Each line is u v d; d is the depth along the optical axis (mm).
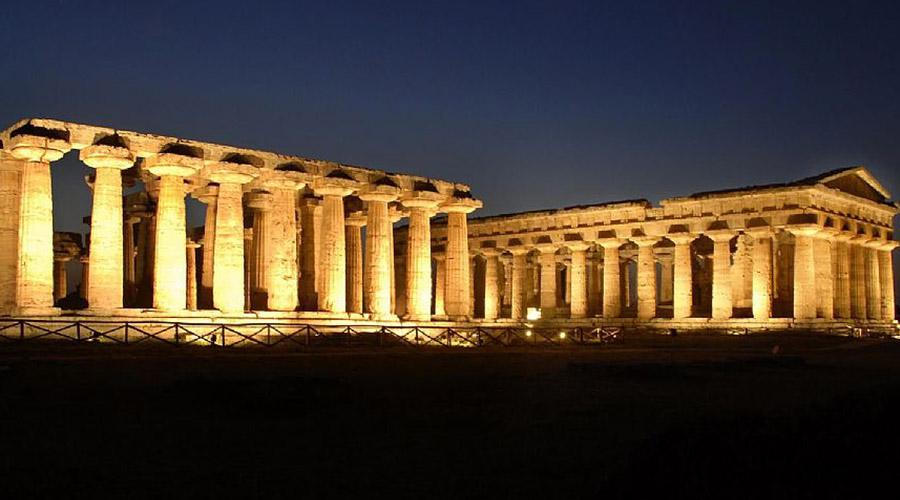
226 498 14273
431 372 32781
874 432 12797
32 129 41000
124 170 51250
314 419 22000
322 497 14406
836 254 67312
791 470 11672
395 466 16734
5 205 43812
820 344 53781
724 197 65375
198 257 70188
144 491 14625
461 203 59031
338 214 52906
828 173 64688
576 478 15711
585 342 52094
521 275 78875
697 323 65375
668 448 12586
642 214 70312
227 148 47906
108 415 21719
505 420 22234
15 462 16422
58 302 64688
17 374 26578
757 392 28469
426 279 57344
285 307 49750
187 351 36000
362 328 50812
